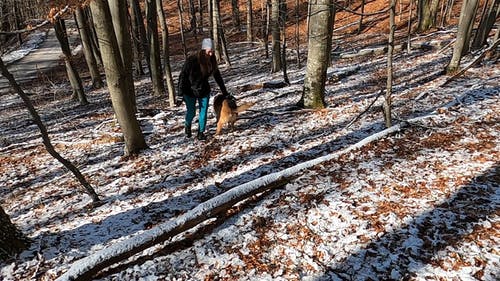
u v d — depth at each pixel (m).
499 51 10.27
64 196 5.40
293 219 3.97
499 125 5.63
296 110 7.99
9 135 11.15
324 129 6.67
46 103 16.22
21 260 3.68
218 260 3.50
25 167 7.34
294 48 21.44
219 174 5.40
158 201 4.79
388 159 4.97
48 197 5.48
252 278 3.24
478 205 3.81
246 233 3.84
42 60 28.59
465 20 8.57
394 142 5.45
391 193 4.20
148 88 16.72
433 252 3.29
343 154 5.23
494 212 3.67
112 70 5.93
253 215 4.11
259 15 34.56
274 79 13.78
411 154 5.04
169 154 6.49
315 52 7.43
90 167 6.55
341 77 11.91
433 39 16.80
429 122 6.00
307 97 7.99
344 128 6.51
